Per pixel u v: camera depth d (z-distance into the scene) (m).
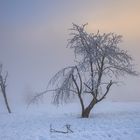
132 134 19.22
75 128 23.06
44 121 28.59
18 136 20.80
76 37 31.28
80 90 30.84
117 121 25.66
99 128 22.42
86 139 18.47
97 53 30.69
